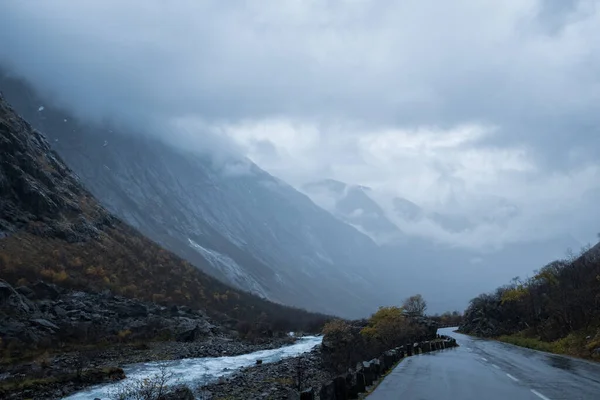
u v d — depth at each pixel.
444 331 94.88
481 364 28.28
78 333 60.19
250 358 54.88
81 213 121.38
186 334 73.44
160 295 103.69
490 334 70.44
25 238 90.94
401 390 18.06
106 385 33.75
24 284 71.56
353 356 35.81
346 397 15.35
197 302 116.88
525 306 64.31
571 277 55.28
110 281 95.69
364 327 55.84
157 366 45.59
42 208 105.62
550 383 19.50
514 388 18.14
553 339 45.56
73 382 34.00
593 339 35.19
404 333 49.75
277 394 25.88
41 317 61.06
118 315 75.69
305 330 121.38
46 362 43.44
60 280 80.25
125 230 140.25
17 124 132.25
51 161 138.12
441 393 17.25
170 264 136.50
